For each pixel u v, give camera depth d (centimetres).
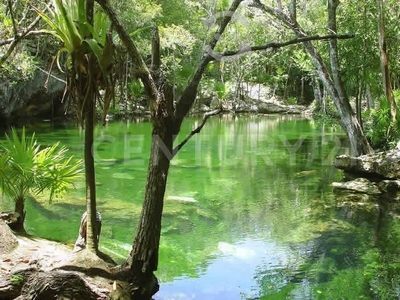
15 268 344
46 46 1878
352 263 483
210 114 375
